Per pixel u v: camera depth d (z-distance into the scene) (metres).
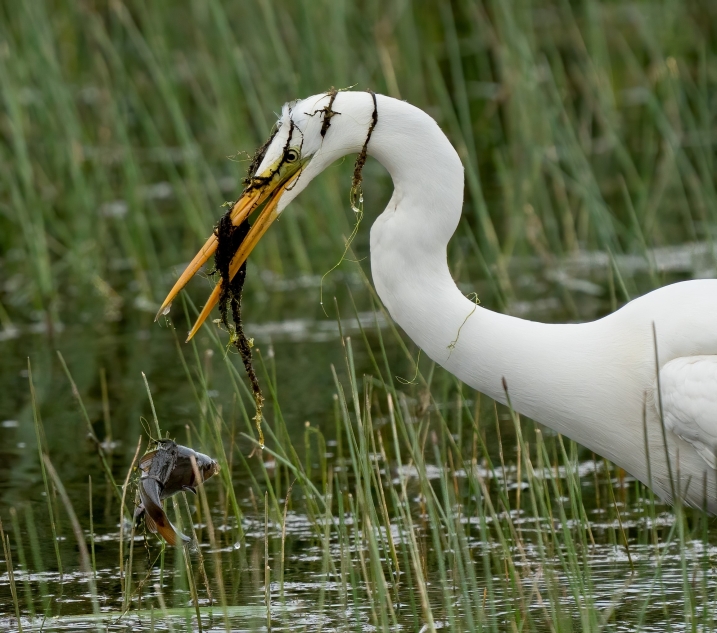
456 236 15.94
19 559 8.09
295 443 9.95
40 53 15.54
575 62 21.80
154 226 16.72
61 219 16.75
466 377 7.09
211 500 9.05
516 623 6.63
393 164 6.88
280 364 11.94
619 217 16.27
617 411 7.00
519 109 16.75
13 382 11.82
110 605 7.32
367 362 11.83
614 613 6.93
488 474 8.95
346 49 16.42
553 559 7.37
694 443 6.75
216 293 7.08
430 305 6.93
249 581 7.58
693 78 20.81
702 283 6.97
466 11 23.36
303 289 14.76
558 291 13.92
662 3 22.56
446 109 16.27
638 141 19.12
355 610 6.82
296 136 6.86
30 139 17.45
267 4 15.30
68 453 9.94
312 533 8.34
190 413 10.66
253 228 7.00
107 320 13.85
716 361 6.64
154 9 16.97
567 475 7.88
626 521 8.43
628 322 6.95
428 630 6.64
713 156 17.64
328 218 15.16
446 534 8.15
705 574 6.61
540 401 7.04
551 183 17.69
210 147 19.45
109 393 11.37
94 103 20.03
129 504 8.87
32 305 14.55
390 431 10.11
